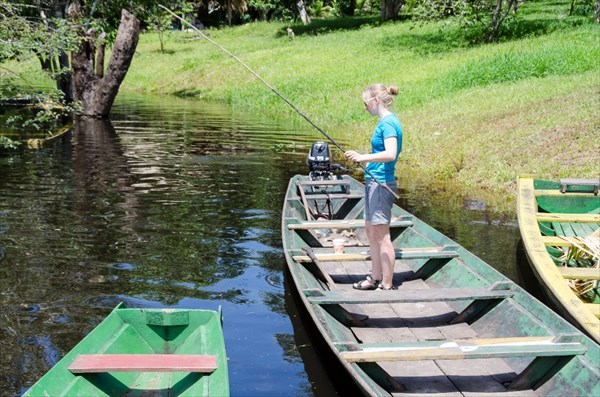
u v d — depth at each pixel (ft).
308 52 93.04
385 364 16.67
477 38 81.05
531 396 15.16
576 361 14.89
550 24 81.15
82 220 29.43
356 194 30.32
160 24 99.04
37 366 16.92
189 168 40.86
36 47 35.47
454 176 39.78
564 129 40.65
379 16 128.88
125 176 38.37
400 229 25.57
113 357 14.65
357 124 58.49
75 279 22.67
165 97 84.99
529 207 26.84
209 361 14.69
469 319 19.03
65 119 61.93
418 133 48.67
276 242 27.02
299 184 30.07
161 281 22.71
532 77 58.49
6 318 19.62
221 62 96.58
